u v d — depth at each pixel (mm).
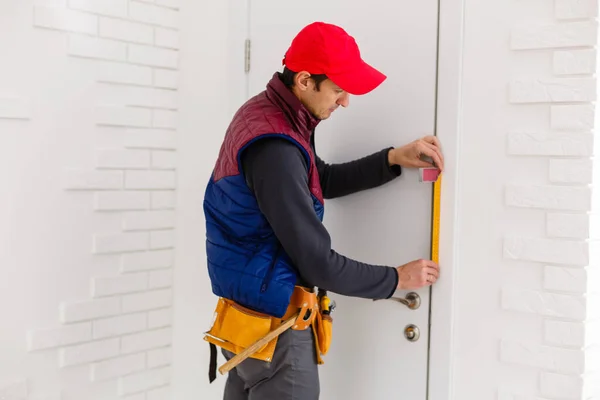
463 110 1996
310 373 1881
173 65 2600
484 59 1951
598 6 1759
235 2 2578
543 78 1849
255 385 1906
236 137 1812
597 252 1854
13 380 2234
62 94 2303
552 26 1823
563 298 1837
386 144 2168
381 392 2191
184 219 2680
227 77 2625
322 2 2320
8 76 2172
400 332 2143
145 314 2588
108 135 2436
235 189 1814
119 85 2455
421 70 2078
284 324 1811
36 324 2283
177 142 2637
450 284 2025
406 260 2135
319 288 1959
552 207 1842
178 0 2605
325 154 2330
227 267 1838
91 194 2404
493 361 1960
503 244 1928
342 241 2283
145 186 2553
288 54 1835
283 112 1818
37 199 2264
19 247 2230
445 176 2027
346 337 2271
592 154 1782
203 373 2742
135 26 2480
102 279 2445
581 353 1817
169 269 2654
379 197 2189
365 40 2205
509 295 1920
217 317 1911
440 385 2055
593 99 1774
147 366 2607
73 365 2385
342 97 1859
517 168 1903
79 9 2326
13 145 2201
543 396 1879
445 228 2031
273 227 1742
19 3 2184
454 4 1999
